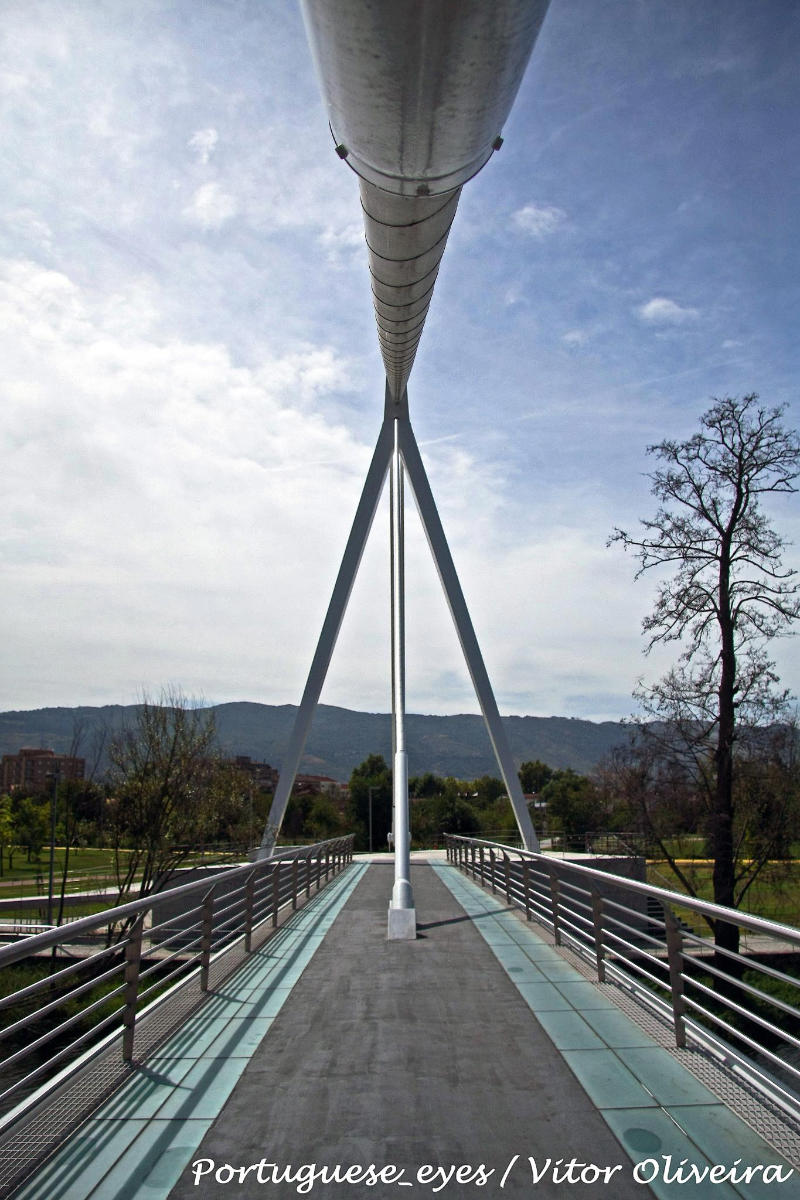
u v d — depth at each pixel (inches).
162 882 807.1
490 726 760.3
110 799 796.0
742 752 688.4
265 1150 141.6
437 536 771.4
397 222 286.0
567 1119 153.9
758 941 963.3
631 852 857.5
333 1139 145.9
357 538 760.3
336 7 120.8
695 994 653.9
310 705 741.3
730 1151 140.1
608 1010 235.5
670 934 205.6
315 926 410.0
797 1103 151.2
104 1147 143.1
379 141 164.7
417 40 125.1
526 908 423.5
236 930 316.5
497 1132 148.3
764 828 692.1
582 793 1886.1
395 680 592.4
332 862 748.0
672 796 711.1
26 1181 131.0
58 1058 154.2
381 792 2223.2
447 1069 182.7
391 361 618.5
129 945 190.9
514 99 154.6
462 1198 124.7
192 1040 206.2
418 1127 150.7
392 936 366.9
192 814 796.0
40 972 637.3
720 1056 183.2
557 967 299.7
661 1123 151.7
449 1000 248.7
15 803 1566.2
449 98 141.7
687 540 701.9
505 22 123.3
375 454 772.0
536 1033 211.3
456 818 2097.7
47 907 782.5
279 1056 192.9
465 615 768.9
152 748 781.9
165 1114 157.3
